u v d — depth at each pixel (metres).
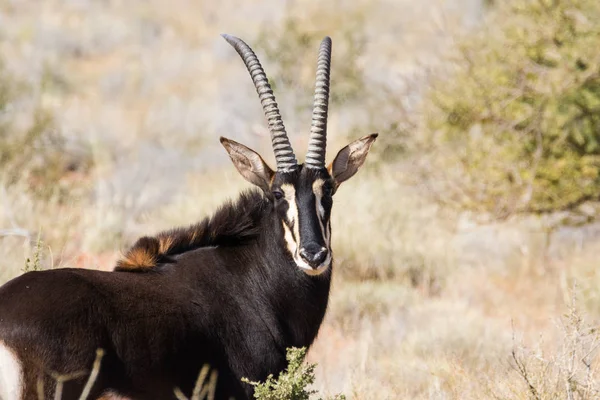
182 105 96.25
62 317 22.55
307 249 25.73
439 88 54.09
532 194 51.06
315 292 26.95
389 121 65.50
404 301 46.59
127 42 127.12
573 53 49.72
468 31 58.91
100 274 24.34
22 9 138.50
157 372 23.86
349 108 82.50
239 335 25.66
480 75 51.94
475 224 55.59
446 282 50.19
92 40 125.94
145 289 24.52
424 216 57.25
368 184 61.16
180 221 57.94
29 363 22.05
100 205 56.44
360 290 47.53
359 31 104.31
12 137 68.38
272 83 85.00
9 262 40.09
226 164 77.00
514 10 52.91
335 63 85.50
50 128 71.94
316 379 35.34
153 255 25.73
